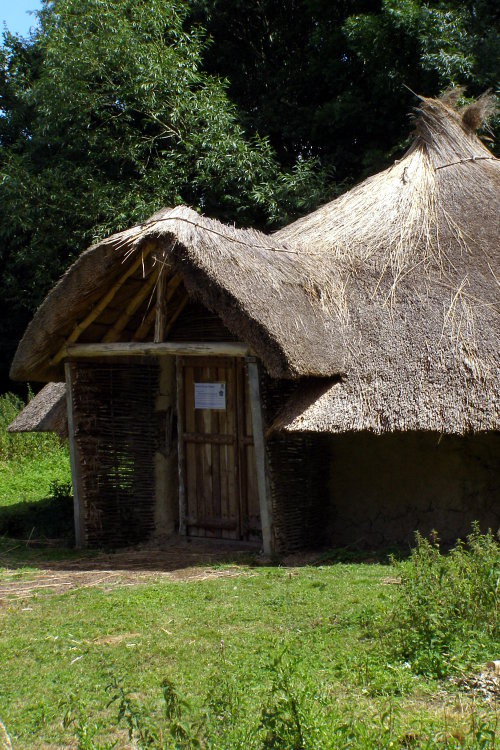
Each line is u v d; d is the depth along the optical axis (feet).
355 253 30.30
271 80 67.82
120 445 31.60
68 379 30.50
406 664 15.92
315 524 28.55
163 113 60.08
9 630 19.81
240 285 25.40
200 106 59.47
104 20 59.93
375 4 63.41
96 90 60.70
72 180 61.93
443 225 30.53
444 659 15.84
